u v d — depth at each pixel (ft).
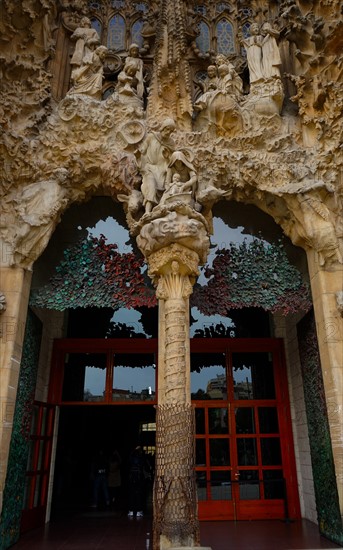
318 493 27.53
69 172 27.96
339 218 26.45
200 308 27.71
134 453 35.65
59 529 28.63
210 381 34.22
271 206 28.58
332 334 24.97
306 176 27.04
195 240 24.06
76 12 34.01
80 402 33.24
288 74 30.50
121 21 35.81
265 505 31.30
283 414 33.35
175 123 29.07
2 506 22.68
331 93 27.45
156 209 24.82
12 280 25.66
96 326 35.78
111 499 43.39
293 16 29.17
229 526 28.73
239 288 28.22
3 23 26.50
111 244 28.76
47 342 33.94
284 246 29.71
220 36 35.65
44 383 33.04
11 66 27.37
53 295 27.84
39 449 30.91
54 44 30.63
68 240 30.14
